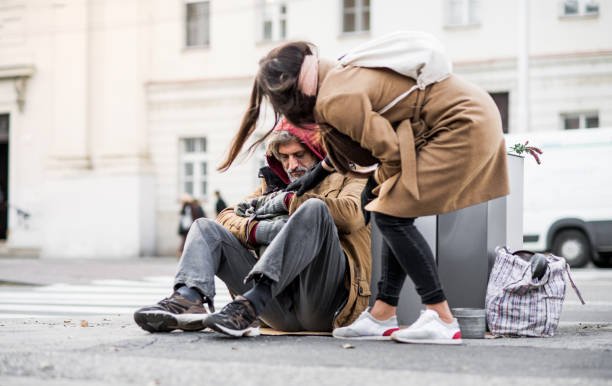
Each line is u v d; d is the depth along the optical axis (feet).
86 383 10.08
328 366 11.18
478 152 12.92
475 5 70.74
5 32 84.53
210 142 79.10
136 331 15.92
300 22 76.23
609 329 17.87
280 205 14.94
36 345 13.34
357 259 14.90
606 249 54.13
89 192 81.05
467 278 15.90
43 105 82.99
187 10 80.84
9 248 83.82
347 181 15.10
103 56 81.56
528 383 9.81
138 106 80.74
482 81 69.97
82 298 34.60
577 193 54.90
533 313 15.42
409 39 13.02
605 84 66.64
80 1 81.35
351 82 12.91
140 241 79.46
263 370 10.72
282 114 13.53
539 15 68.33
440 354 12.36
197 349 12.73
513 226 17.01
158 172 80.84
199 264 14.43
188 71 79.87
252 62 77.87
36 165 83.10
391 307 14.16
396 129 13.24
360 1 74.59
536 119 68.28
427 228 15.96
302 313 14.97
